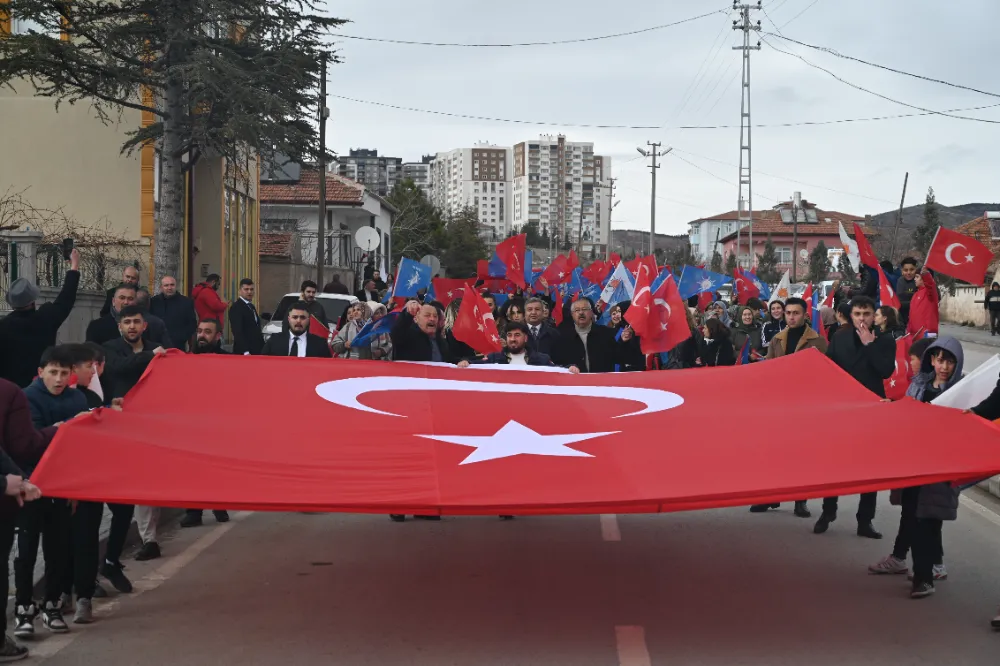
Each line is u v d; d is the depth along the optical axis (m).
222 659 6.13
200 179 29.78
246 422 7.13
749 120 71.38
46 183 24.38
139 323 8.80
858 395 8.20
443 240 66.69
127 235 24.42
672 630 6.70
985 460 6.50
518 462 6.56
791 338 11.33
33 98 24.31
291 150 20.50
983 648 6.36
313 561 8.55
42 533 6.81
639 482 6.30
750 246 71.38
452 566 8.38
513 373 9.08
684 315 10.50
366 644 6.40
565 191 181.88
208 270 29.88
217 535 9.53
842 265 50.34
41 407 6.93
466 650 6.29
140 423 6.83
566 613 7.07
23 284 9.37
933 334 10.58
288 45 20.22
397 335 10.66
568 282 18.36
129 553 8.83
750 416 7.58
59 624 6.65
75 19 19.28
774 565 8.46
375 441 6.87
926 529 7.43
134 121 24.34
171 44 19.48
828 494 6.21
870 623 6.87
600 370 11.28
